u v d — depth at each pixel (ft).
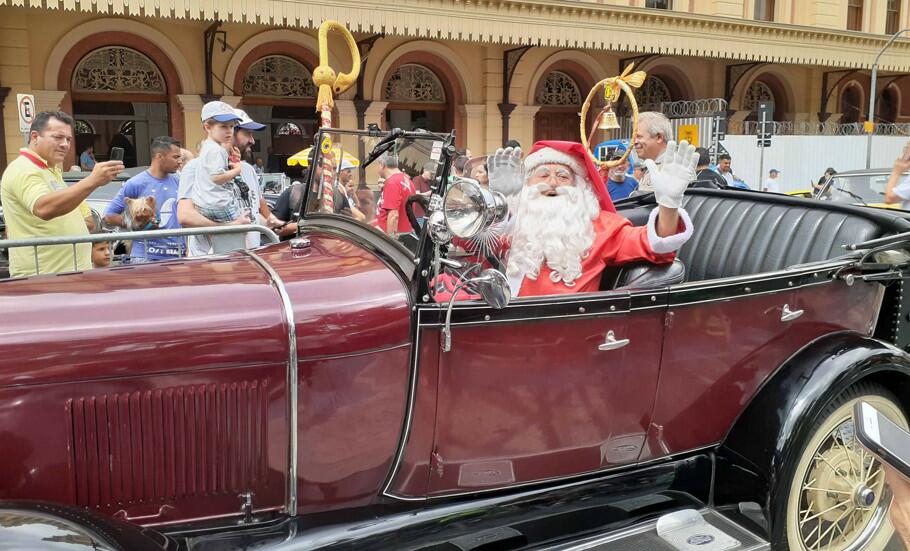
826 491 9.13
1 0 29.43
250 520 6.97
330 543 6.96
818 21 62.39
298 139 46.39
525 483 8.04
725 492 8.97
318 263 7.73
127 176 26.84
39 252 12.96
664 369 8.26
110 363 6.29
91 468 6.42
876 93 71.92
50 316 6.39
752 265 10.98
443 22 40.83
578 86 55.72
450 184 6.83
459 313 7.07
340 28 9.90
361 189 8.61
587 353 7.72
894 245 9.19
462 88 50.01
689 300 8.12
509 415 7.58
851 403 9.15
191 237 15.30
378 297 7.07
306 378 6.80
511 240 9.77
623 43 47.85
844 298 9.30
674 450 8.84
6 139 36.76
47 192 12.64
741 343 8.66
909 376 9.21
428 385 7.16
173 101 41.29
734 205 11.83
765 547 8.38
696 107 51.21
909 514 4.25
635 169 19.33
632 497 8.62
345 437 7.02
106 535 5.72
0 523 5.41
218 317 6.66
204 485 6.81
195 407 6.64
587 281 9.13
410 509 7.50
